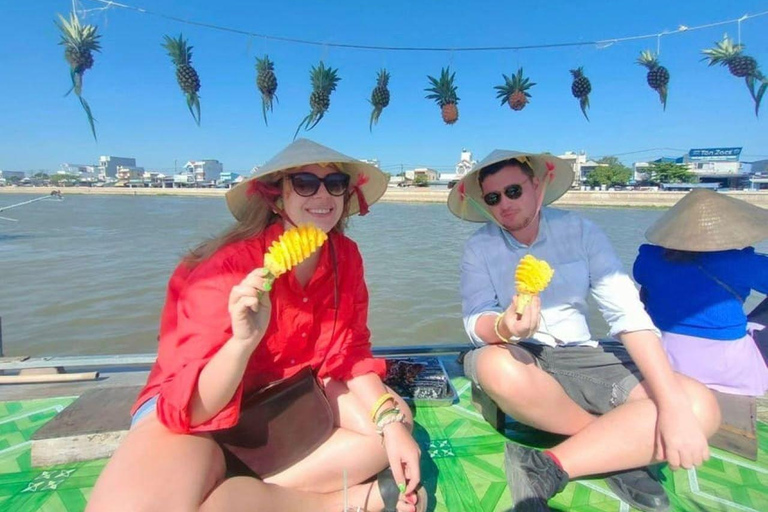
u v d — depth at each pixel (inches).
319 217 68.4
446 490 80.2
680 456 69.0
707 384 92.5
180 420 56.6
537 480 69.1
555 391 82.0
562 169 94.4
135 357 124.6
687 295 93.2
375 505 69.3
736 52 125.4
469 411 106.7
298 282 70.1
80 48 104.6
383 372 81.7
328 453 71.4
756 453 87.2
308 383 71.4
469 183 96.6
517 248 93.0
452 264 642.2
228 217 1562.5
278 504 62.0
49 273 578.2
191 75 114.9
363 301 82.6
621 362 88.4
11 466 85.2
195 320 59.9
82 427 87.4
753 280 88.8
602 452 73.6
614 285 84.0
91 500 50.3
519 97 137.5
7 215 1624.0
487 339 86.2
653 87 135.8
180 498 51.1
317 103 123.8
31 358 126.4
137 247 805.9
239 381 57.7
